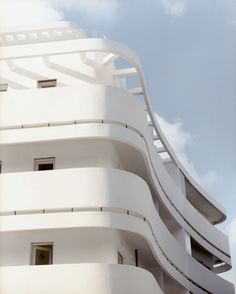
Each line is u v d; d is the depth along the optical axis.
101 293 13.11
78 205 14.31
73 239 14.56
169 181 22.45
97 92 15.81
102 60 17.70
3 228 14.16
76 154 15.73
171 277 20.30
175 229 24.36
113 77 17.73
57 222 14.06
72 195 14.42
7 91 16.09
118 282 13.36
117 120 15.74
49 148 15.86
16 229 14.12
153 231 16.95
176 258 20.92
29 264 14.34
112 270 13.39
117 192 14.67
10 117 15.72
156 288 15.58
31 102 15.80
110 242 14.49
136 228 14.61
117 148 16.14
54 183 14.59
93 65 17.48
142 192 15.60
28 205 14.44
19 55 16.22
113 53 16.38
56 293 13.11
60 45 16.20
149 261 18.47
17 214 14.45
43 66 17.66
